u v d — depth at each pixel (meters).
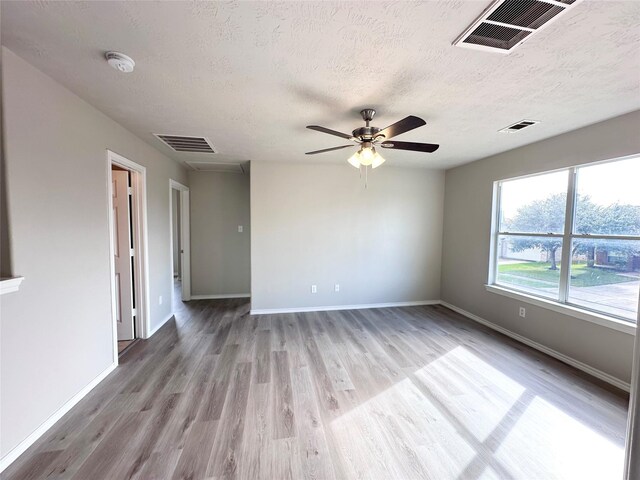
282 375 2.56
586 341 2.65
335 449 1.71
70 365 2.06
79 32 1.40
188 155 3.91
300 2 1.20
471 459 1.65
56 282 1.92
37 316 1.77
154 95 2.09
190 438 1.79
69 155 2.04
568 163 2.81
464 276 4.35
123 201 3.22
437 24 1.33
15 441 1.62
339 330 3.69
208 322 3.98
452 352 3.04
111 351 2.61
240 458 1.64
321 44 1.49
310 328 3.75
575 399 2.22
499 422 1.96
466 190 4.31
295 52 1.56
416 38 1.44
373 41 1.47
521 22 1.31
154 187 3.56
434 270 4.93
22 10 1.25
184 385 2.39
